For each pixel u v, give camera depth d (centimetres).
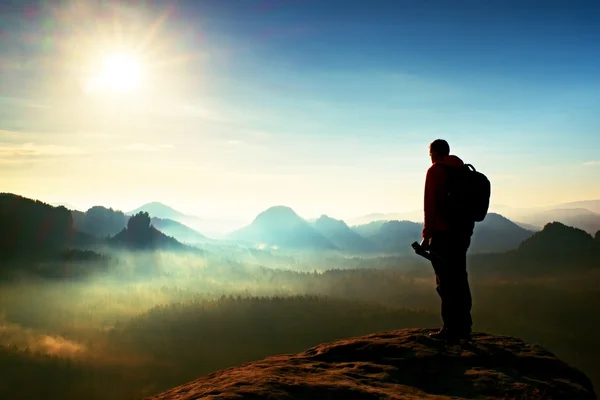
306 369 391
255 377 349
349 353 444
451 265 456
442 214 449
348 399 324
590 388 403
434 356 418
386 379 376
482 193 448
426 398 339
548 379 393
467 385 371
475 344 452
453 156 459
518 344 466
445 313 466
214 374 406
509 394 355
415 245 463
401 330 520
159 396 355
